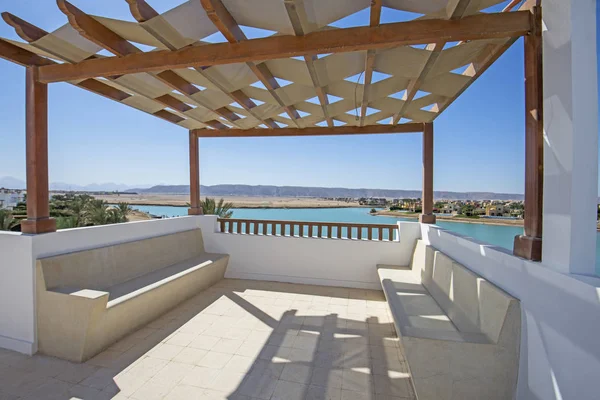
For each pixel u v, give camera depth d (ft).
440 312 8.45
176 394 6.56
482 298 6.69
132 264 11.32
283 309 11.80
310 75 8.51
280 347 8.75
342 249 15.07
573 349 4.26
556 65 5.04
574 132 4.66
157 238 12.94
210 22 6.75
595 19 4.67
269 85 9.29
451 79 9.38
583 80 4.67
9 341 8.43
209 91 10.68
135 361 7.89
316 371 7.54
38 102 8.87
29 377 7.11
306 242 15.48
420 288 10.80
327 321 10.68
